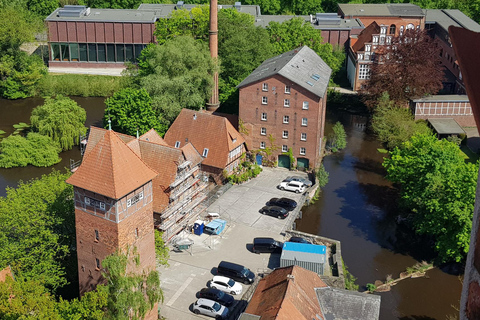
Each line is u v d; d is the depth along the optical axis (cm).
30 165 9581
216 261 6631
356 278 6662
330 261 6675
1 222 5547
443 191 6856
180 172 6900
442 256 6869
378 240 7431
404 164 7925
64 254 5738
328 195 8625
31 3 15488
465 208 6450
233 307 5812
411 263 6962
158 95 9488
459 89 11981
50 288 5862
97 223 5053
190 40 10106
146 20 13325
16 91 12594
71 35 13388
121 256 4834
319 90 8731
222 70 10594
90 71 13450
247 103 8950
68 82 12706
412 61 10862
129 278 4744
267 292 4812
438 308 6184
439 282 6606
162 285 6153
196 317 5681
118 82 12738
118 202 4853
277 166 9206
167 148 6938
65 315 4328
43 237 5644
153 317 5438
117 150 4966
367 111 12244
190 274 6369
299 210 7888
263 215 7688
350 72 13225
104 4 15938
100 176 4912
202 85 10006
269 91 8762
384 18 14112
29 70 12631
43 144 9738
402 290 6462
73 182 5019
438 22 13900
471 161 9569
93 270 5291
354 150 10319
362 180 9125
